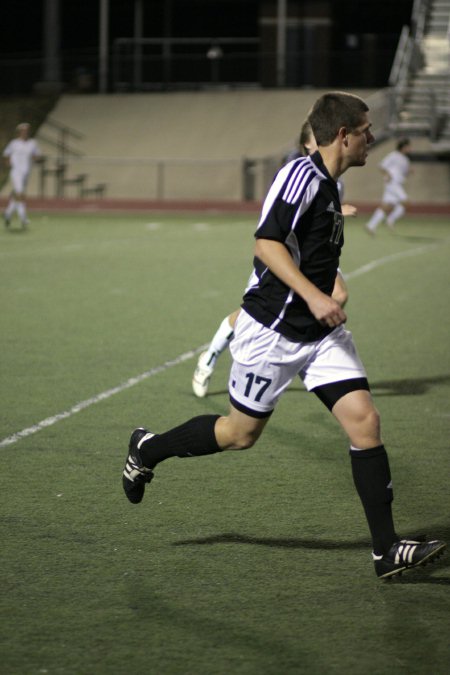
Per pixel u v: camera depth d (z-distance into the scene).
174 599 12.07
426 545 12.23
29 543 13.85
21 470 17.17
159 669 10.40
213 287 40.72
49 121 113.62
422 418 21.08
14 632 11.19
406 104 94.44
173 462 17.81
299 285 11.79
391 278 44.28
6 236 62.84
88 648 10.84
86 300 36.75
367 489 12.45
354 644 10.96
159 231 68.06
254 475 17.05
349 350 12.63
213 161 95.75
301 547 13.81
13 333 30.12
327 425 20.39
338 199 12.49
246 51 158.25
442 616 11.66
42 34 159.12
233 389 12.80
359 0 139.12
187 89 119.50
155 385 23.72
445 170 97.12
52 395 22.56
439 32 104.44
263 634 11.19
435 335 30.59
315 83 116.88
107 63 122.75
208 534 14.27
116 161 97.44
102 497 15.83
